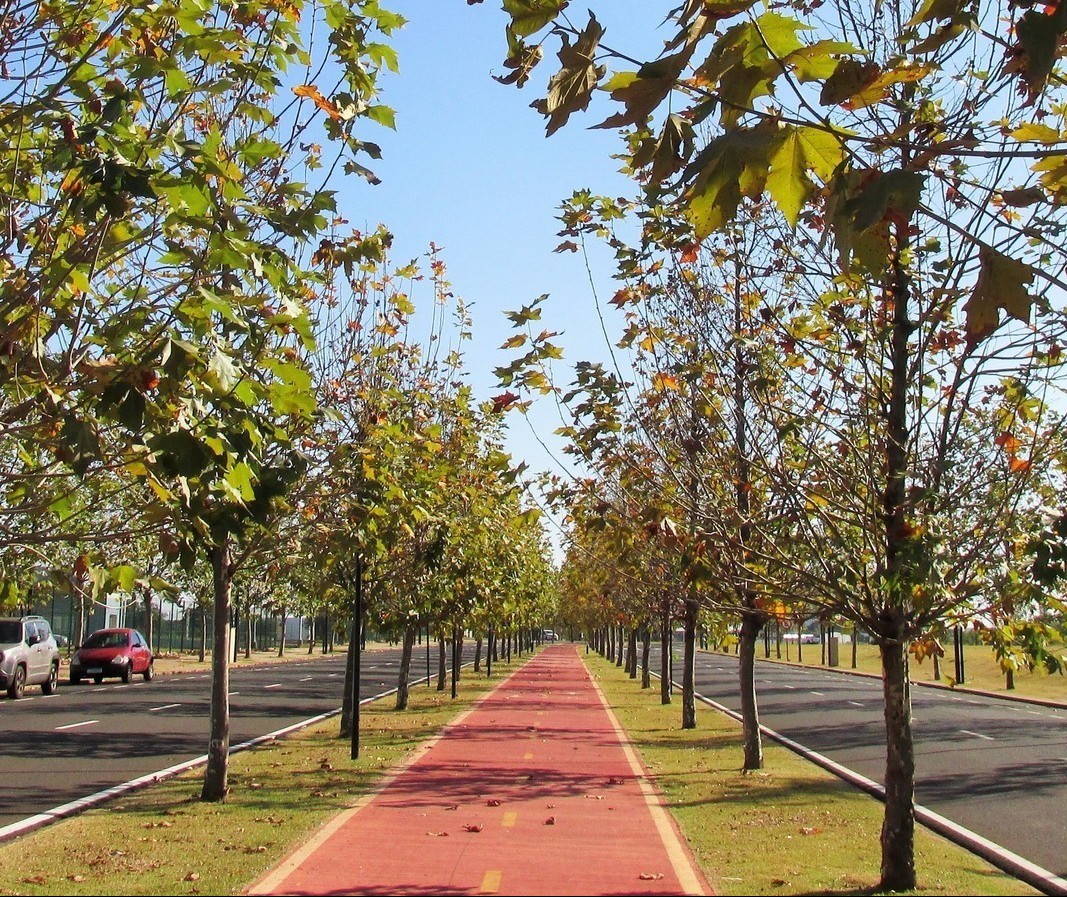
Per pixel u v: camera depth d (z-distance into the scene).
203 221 5.38
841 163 2.85
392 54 7.10
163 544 5.93
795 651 85.25
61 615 50.84
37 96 5.77
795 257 8.68
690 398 9.95
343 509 11.30
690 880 7.91
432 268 15.42
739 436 9.59
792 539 8.88
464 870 8.07
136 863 8.16
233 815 10.27
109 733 18.12
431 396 15.91
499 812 10.56
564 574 60.03
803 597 8.64
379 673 42.56
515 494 11.68
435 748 16.02
